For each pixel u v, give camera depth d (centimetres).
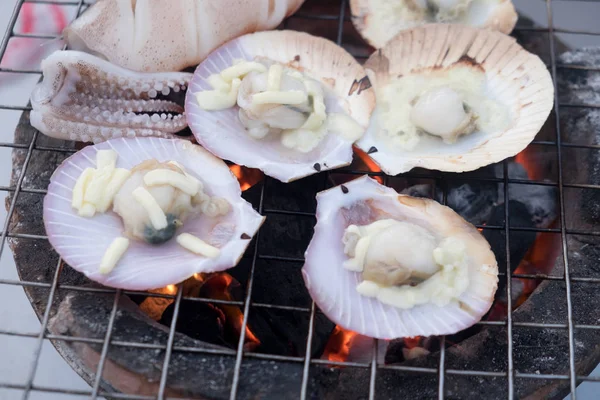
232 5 47
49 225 42
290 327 45
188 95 46
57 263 44
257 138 46
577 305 43
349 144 45
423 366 42
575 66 49
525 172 50
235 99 46
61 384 51
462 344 43
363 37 50
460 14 50
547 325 42
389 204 44
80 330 41
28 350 52
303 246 46
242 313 46
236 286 46
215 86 46
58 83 46
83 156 44
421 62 48
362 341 46
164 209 42
